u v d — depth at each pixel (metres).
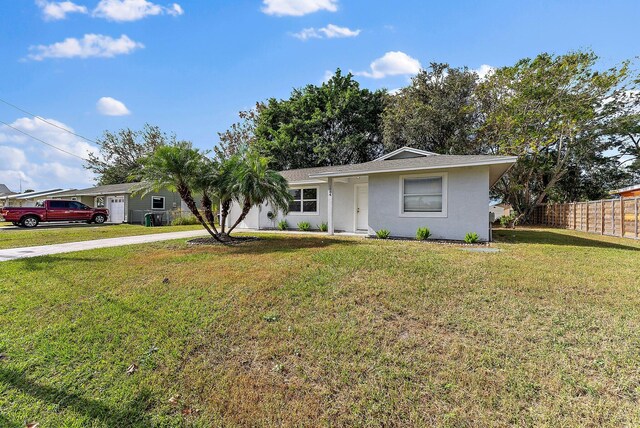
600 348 2.99
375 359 2.96
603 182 22.69
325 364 2.92
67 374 2.89
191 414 2.41
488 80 19.72
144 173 9.34
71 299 4.55
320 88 26.55
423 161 10.70
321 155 24.39
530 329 3.39
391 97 23.78
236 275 5.47
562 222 17.36
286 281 5.05
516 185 20.08
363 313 3.88
